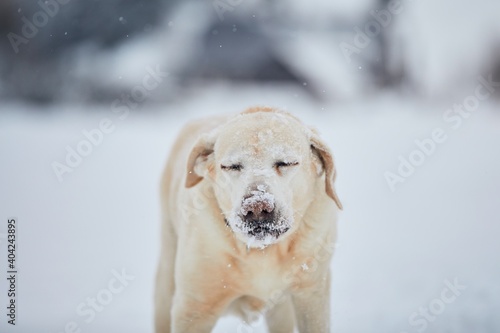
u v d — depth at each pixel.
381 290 7.02
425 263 7.94
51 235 10.12
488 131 23.12
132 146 21.47
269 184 4.18
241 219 4.09
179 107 33.44
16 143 21.83
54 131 25.67
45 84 35.00
